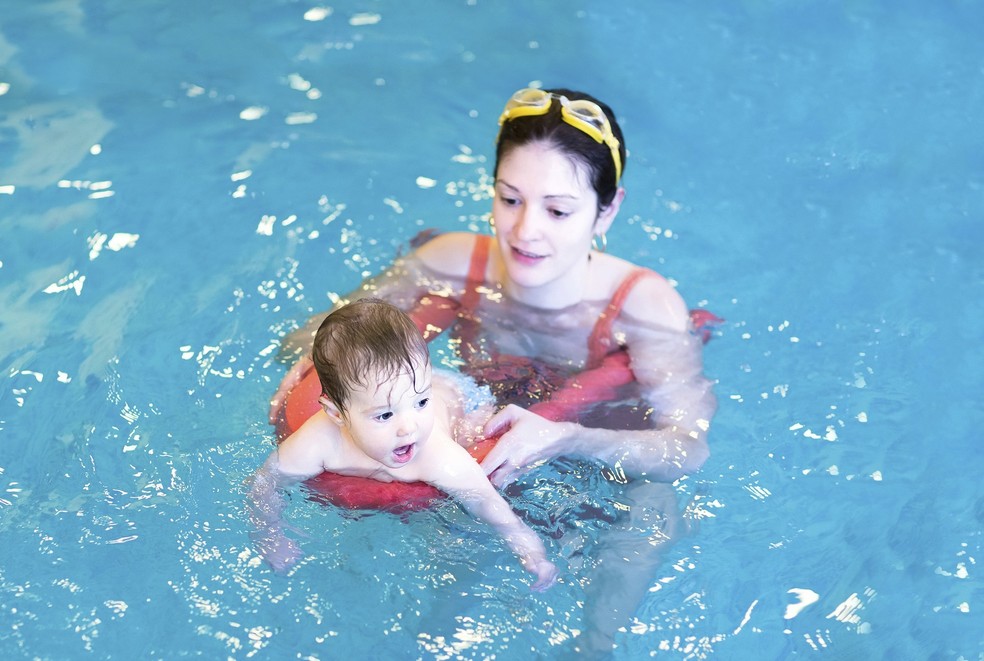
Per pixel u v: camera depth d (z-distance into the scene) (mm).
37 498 2855
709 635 2643
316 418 2801
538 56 5129
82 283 3635
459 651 2543
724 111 4801
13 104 4582
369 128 4590
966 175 4422
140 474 2906
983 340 3646
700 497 2979
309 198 4125
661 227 4129
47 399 3166
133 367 3273
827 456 3182
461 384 3055
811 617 2713
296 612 2594
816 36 5277
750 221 4180
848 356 3559
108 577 2654
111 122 4500
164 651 2516
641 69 5059
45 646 2521
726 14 5441
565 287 3395
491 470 2852
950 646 2691
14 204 3988
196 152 4352
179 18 5246
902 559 2893
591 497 2893
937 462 3188
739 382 3426
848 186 4371
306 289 3656
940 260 4000
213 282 3658
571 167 3055
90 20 5184
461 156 4457
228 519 2775
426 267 3578
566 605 2650
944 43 5199
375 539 2740
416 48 5145
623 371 3277
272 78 4871
